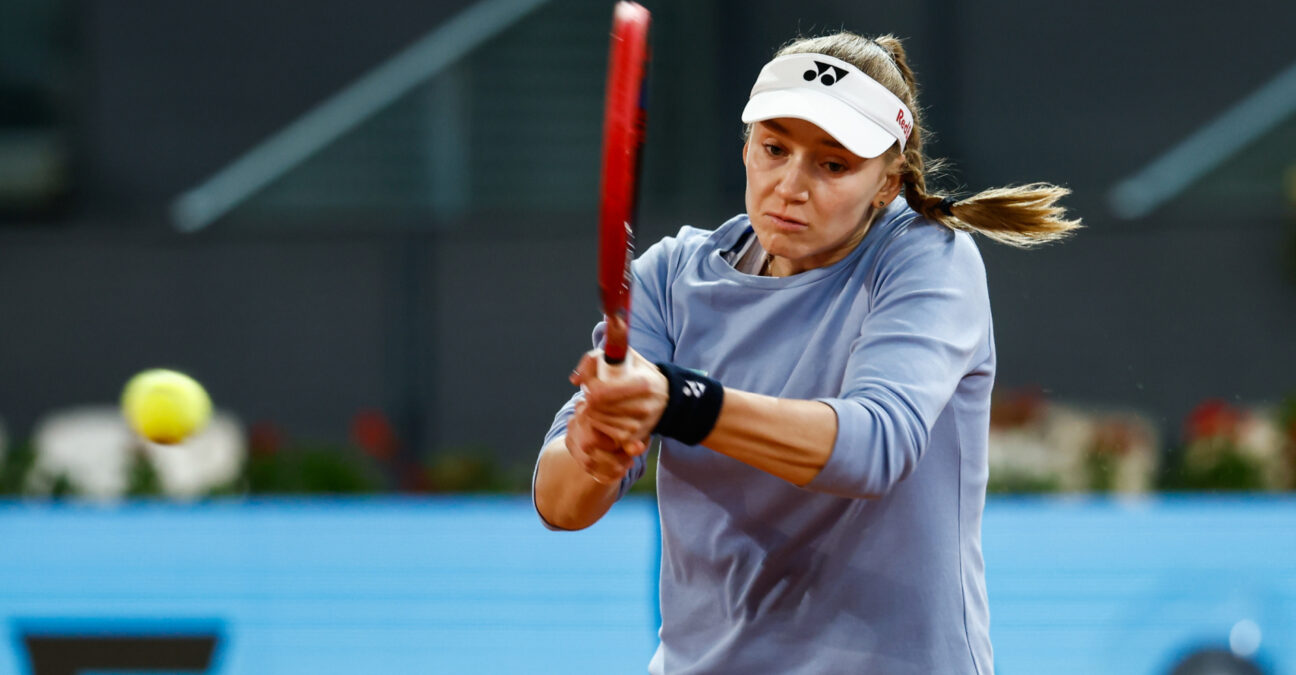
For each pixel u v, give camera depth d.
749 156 5.94
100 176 28.73
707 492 6.27
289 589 13.07
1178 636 12.91
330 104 28.41
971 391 6.11
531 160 27.86
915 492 5.99
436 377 21.44
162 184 28.77
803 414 5.12
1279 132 25.44
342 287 21.59
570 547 13.08
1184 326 20.50
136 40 28.66
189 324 21.80
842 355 6.02
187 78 28.78
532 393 21.36
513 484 18.36
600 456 5.24
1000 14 26.64
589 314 21.36
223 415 21.58
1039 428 17.95
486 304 21.44
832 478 5.17
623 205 4.79
